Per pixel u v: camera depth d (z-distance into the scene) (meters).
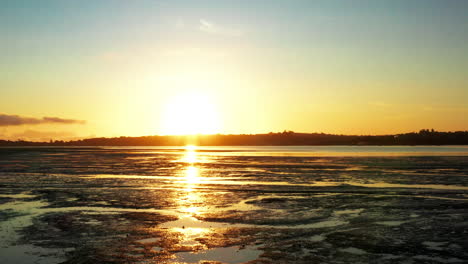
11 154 93.38
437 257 11.20
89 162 57.66
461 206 19.03
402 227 14.80
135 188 26.31
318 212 17.80
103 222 15.84
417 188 25.56
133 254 11.60
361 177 32.66
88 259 11.16
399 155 79.75
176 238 13.37
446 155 78.00
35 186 27.30
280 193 23.78
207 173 37.84
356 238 13.27
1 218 16.67
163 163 55.03
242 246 12.38
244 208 18.89
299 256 11.35
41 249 12.16
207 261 10.96
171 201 20.94
